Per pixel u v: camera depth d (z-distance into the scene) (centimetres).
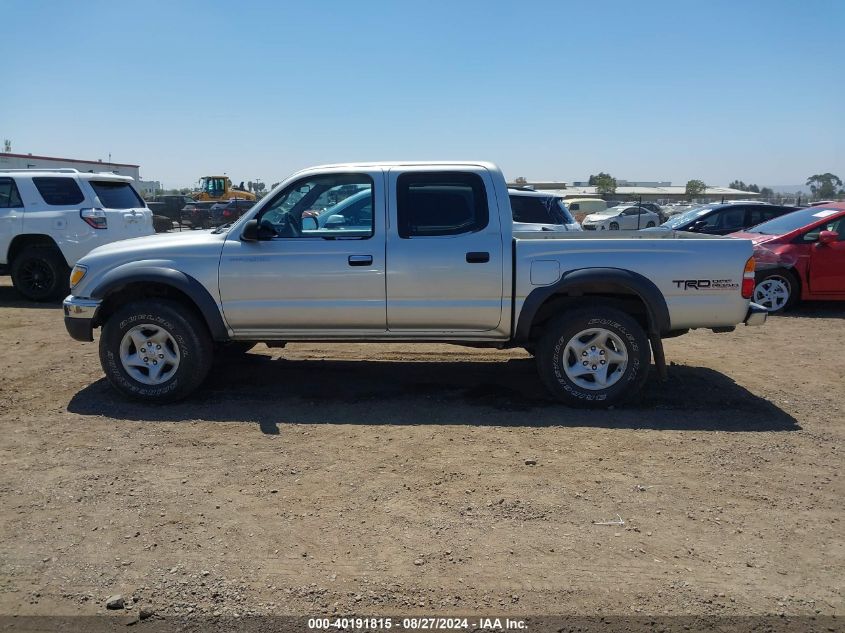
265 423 518
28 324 909
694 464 445
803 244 998
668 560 332
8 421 520
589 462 446
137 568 324
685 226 1538
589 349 548
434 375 653
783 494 404
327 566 325
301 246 550
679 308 542
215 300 554
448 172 552
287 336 568
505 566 326
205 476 423
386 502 390
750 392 603
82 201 1077
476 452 462
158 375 560
